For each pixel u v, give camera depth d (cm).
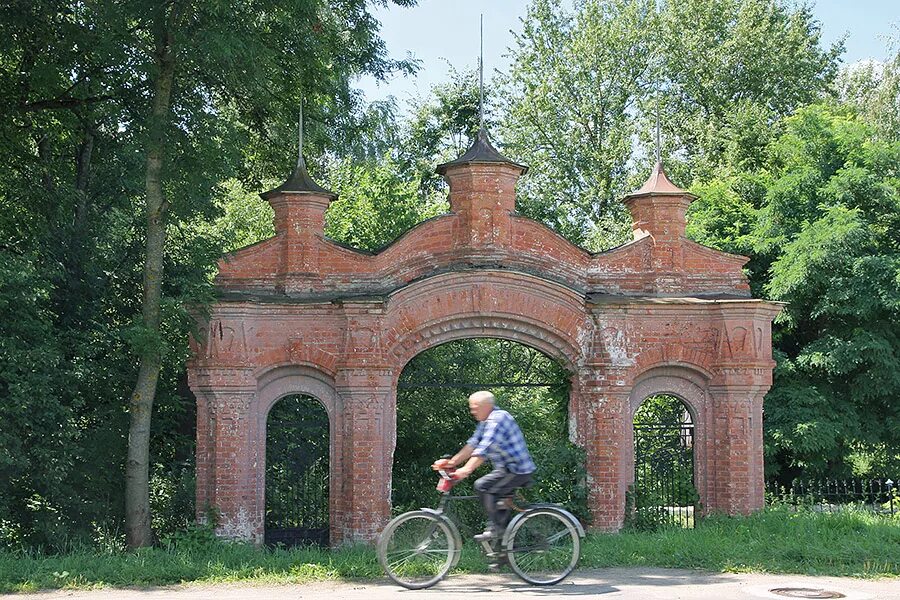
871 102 3403
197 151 1694
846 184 2469
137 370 1945
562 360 1828
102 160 2067
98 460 1886
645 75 4019
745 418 1827
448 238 1817
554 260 1839
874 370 2345
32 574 1364
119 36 1692
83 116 2089
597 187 3950
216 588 1309
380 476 1755
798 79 3859
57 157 2183
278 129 2195
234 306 1733
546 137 4022
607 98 3984
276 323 1764
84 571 1384
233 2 1631
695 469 1855
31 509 1828
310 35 1848
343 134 2283
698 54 3909
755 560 1434
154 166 1683
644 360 1827
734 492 1812
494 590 1191
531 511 1205
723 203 2752
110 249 1991
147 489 1666
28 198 2047
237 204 3067
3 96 2033
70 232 1938
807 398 2350
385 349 1761
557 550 1231
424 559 1208
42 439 1728
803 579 1323
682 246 1883
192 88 1834
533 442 1903
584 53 3988
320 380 1795
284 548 1814
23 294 1677
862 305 2308
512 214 1822
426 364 2509
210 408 1747
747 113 3556
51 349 1705
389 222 2788
